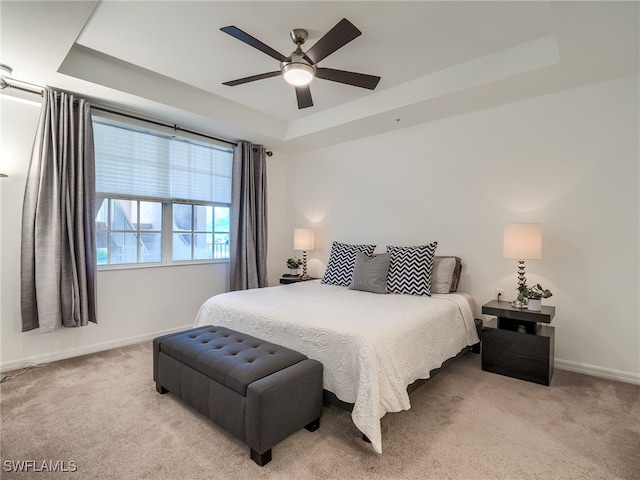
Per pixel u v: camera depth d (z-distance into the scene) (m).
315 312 2.31
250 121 3.90
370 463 1.62
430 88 2.98
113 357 3.01
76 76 2.60
